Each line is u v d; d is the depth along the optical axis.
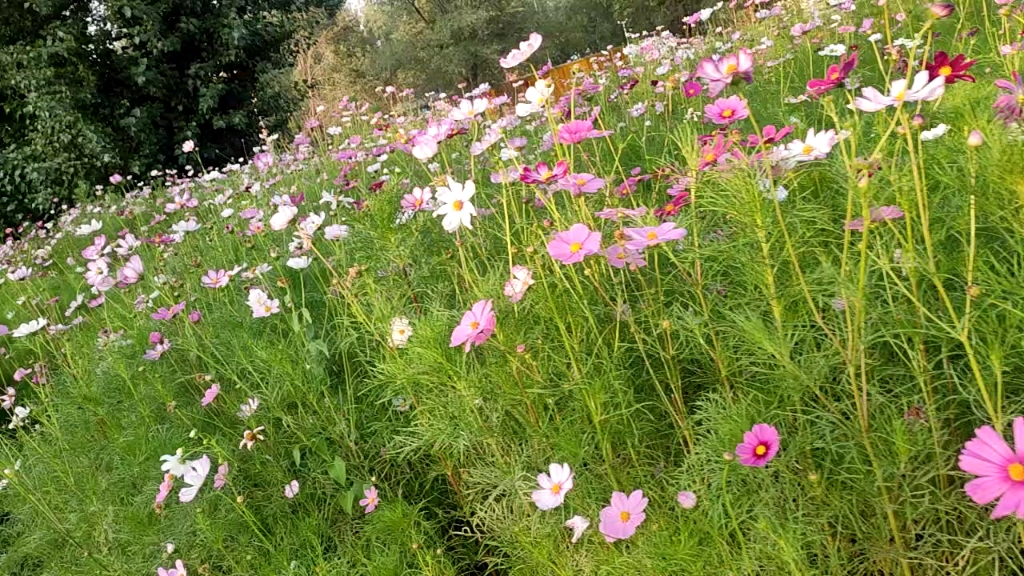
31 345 3.60
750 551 1.34
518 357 1.69
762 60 4.43
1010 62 2.30
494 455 1.91
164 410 2.70
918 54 2.96
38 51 9.62
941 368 1.46
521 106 2.15
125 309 3.62
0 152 10.14
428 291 2.31
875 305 1.42
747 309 1.51
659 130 3.53
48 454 2.62
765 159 1.41
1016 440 0.93
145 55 10.39
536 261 1.77
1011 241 1.34
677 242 1.74
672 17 16.27
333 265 3.06
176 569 1.89
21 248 6.68
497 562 1.86
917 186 1.28
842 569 1.34
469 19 23.94
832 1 4.02
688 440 1.58
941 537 1.24
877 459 1.32
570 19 25.81
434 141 2.32
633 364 1.88
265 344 2.41
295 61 12.97
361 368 2.48
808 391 1.49
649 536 1.44
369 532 1.87
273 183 4.90
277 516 2.10
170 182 7.63
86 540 2.29
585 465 1.74
